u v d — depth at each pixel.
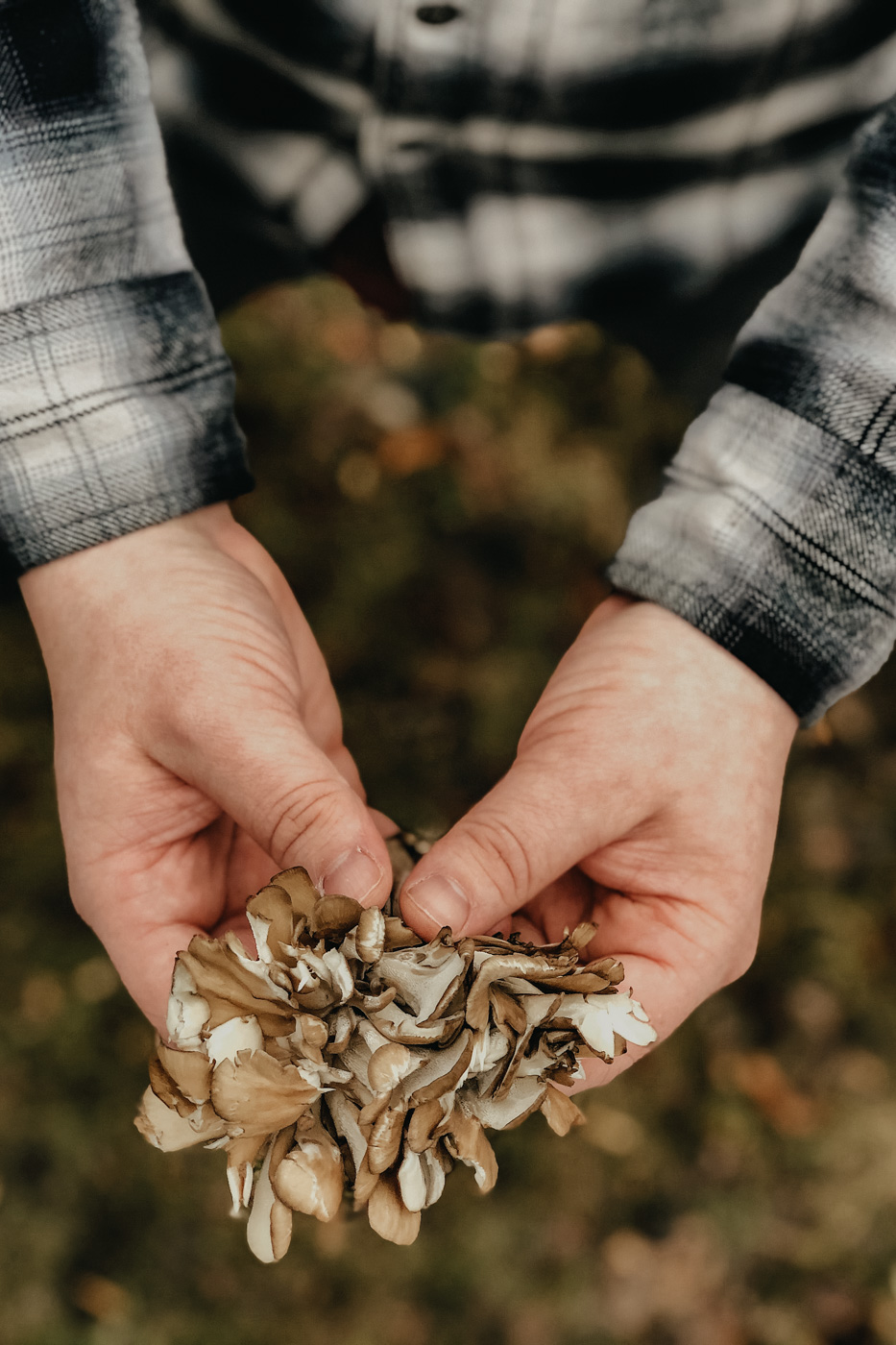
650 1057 0.94
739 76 0.63
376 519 0.98
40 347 0.56
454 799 0.94
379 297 0.73
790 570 0.56
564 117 0.63
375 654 0.96
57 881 0.90
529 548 1.00
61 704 0.59
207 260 0.73
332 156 0.67
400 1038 0.52
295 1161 0.51
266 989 0.52
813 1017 0.96
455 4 0.60
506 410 1.02
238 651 0.57
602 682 0.57
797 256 0.71
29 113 0.55
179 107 0.67
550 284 0.69
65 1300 0.85
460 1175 0.89
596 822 0.57
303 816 0.56
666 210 0.67
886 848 1.00
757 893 0.60
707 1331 0.90
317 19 0.62
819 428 0.55
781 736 0.58
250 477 0.59
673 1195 0.92
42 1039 0.87
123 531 0.57
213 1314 0.85
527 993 0.53
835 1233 0.92
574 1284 0.89
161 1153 0.87
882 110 0.56
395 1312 0.87
